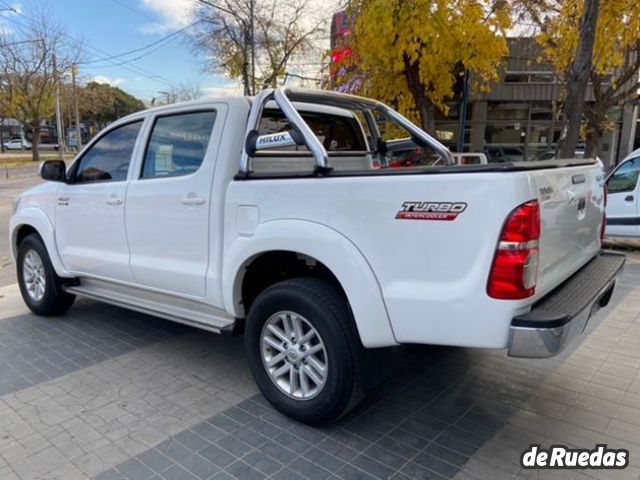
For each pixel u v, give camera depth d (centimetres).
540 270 246
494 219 228
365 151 452
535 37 975
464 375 372
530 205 229
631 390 346
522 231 227
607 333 448
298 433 296
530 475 256
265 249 301
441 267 243
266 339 315
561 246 275
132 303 411
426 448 280
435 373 376
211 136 339
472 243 234
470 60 670
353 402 286
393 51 648
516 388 351
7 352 418
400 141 472
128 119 409
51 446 284
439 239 241
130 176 395
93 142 439
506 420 309
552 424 304
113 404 330
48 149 5803
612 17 778
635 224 804
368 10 645
